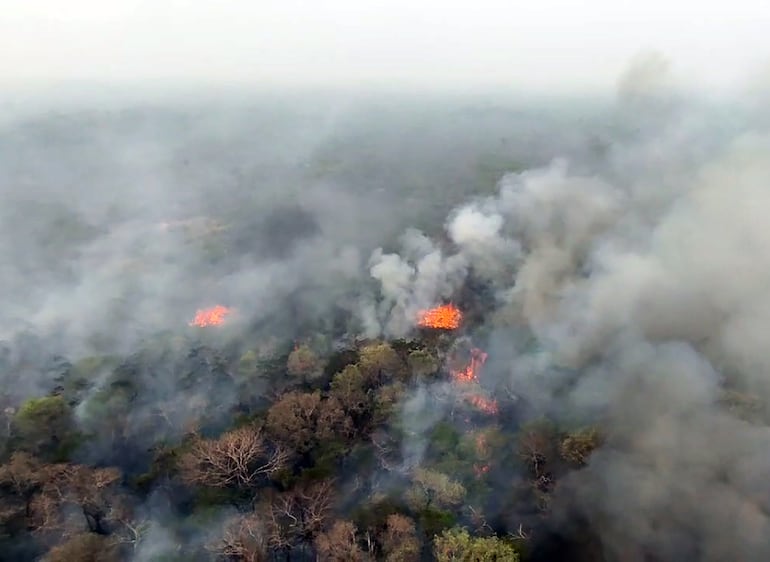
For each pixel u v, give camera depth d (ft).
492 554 68.95
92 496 77.87
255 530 72.95
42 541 73.92
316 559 73.00
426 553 72.38
